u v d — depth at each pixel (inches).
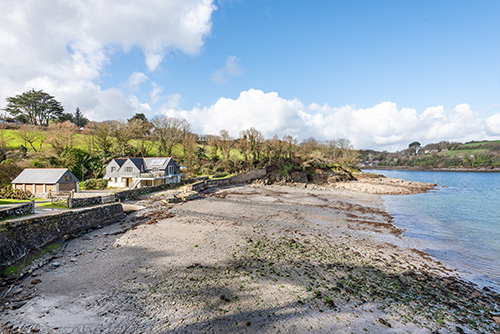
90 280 488.7
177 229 858.1
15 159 1881.2
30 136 2353.6
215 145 2918.3
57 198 1124.5
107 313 384.2
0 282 453.4
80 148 2281.0
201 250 664.4
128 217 1010.1
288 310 403.5
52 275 506.9
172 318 374.3
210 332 344.8
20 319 361.4
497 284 552.7
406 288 509.7
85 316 375.6
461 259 693.3
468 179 3806.6
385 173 5664.4
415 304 447.5
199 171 2581.2
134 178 1707.7
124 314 382.3
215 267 560.7
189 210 1176.2
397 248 771.4
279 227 945.5
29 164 1772.9
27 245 564.7
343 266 605.3
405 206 1497.3
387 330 364.8
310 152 3245.6
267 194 1849.2
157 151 2849.4
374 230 965.8
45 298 421.1
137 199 1359.5
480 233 941.8
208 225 925.2
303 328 360.5
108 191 1583.4
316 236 852.0
